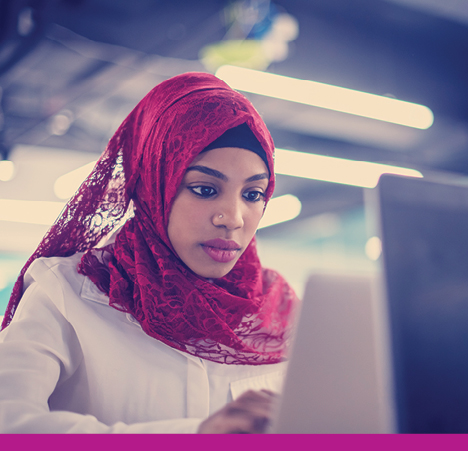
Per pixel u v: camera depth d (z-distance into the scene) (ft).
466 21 15.30
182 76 3.59
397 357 1.80
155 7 12.74
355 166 22.35
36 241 24.04
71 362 3.03
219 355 3.14
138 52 13.64
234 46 11.15
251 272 3.74
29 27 12.44
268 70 14.66
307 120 19.21
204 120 3.18
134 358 3.06
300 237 31.45
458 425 1.80
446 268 1.91
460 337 1.86
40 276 3.16
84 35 12.92
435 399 1.80
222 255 3.20
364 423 2.00
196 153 3.09
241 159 3.15
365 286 2.11
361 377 2.04
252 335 3.43
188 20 12.96
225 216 3.11
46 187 23.20
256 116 3.41
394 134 20.80
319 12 14.53
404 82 16.79
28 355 2.67
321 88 15.24
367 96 16.03
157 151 3.32
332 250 29.89
